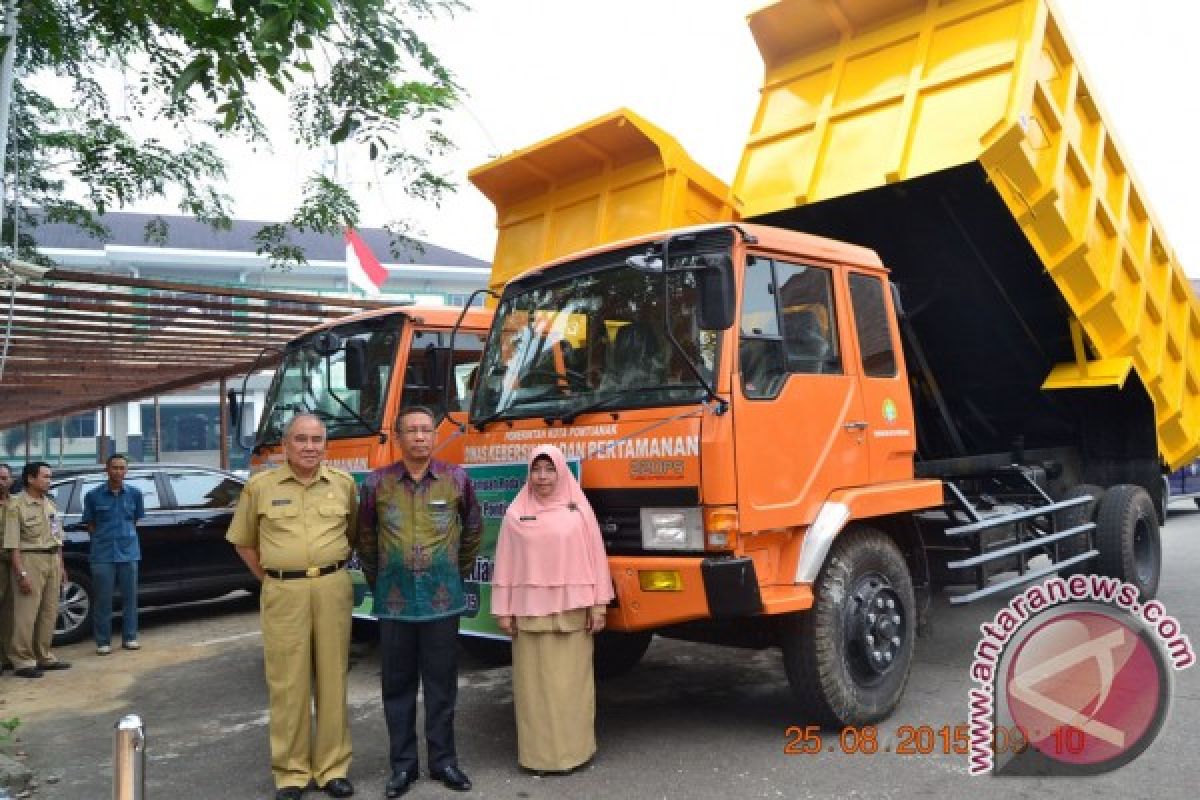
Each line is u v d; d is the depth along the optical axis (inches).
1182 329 316.2
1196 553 420.5
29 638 272.2
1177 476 573.3
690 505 161.9
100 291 415.8
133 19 215.5
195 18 172.4
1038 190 232.8
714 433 160.6
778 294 179.2
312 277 1192.8
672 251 175.0
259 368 316.5
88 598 326.0
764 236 178.5
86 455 1282.0
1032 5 223.5
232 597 412.8
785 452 172.2
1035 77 224.1
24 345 484.7
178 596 346.9
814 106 259.6
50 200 362.9
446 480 172.2
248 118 267.3
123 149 323.0
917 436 276.7
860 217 254.8
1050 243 243.9
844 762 171.9
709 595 158.4
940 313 274.8
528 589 169.6
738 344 167.2
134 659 293.3
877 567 191.8
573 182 276.7
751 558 160.6
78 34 274.8
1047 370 283.4
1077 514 276.4
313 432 170.7
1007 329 273.6
